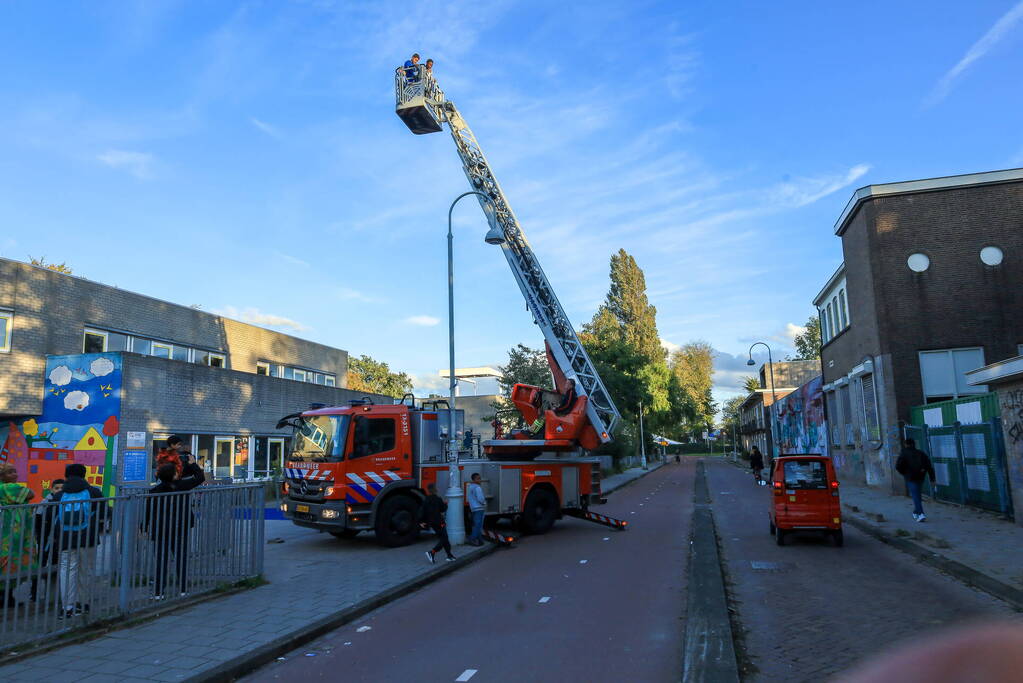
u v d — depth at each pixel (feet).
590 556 38.47
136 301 74.74
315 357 106.73
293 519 43.24
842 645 20.49
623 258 212.23
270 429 82.89
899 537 40.70
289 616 24.38
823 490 40.55
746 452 247.50
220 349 86.28
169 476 27.48
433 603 27.73
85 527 22.56
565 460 50.96
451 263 47.47
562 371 57.36
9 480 25.04
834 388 92.73
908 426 65.31
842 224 79.61
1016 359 39.34
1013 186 68.08
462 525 41.27
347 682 18.39
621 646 20.88
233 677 18.88
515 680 18.07
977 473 51.11
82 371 63.77
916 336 68.33
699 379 276.21
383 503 41.81
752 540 43.80
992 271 67.51
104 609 22.94
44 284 65.36
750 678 17.95
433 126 61.41
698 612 24.30
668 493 88.28
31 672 18.48
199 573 27.14
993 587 26.63
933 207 69.62
